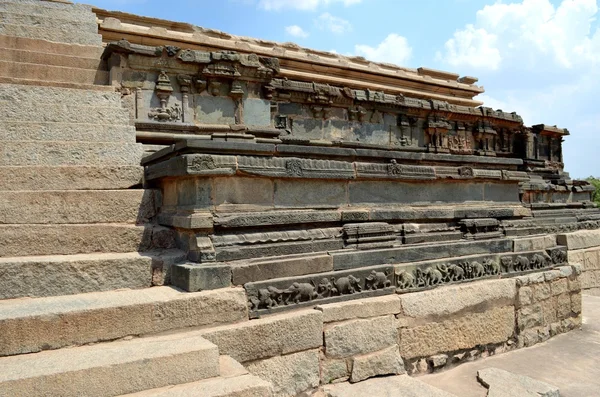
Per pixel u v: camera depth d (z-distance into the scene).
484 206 7.35
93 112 7.14
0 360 3.39
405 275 5.77
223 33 13.15
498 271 6.83
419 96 16.25
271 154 5.14
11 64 8.23
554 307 7.45
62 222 5.30
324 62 13.89
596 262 12.16
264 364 4.41
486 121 16.56
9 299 4.22
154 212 5.72
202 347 3.53
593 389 5.48
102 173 5.94
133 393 3.19
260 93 9.75
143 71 8.73
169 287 4.64
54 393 2.98
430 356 5.76
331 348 4.86
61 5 10.48
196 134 8.91
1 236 4.76
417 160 6.58
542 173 17.50
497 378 5.47
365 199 5.97
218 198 4.77
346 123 13.36
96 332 3.80
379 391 4.71
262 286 4.63
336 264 5.28
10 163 5.95
